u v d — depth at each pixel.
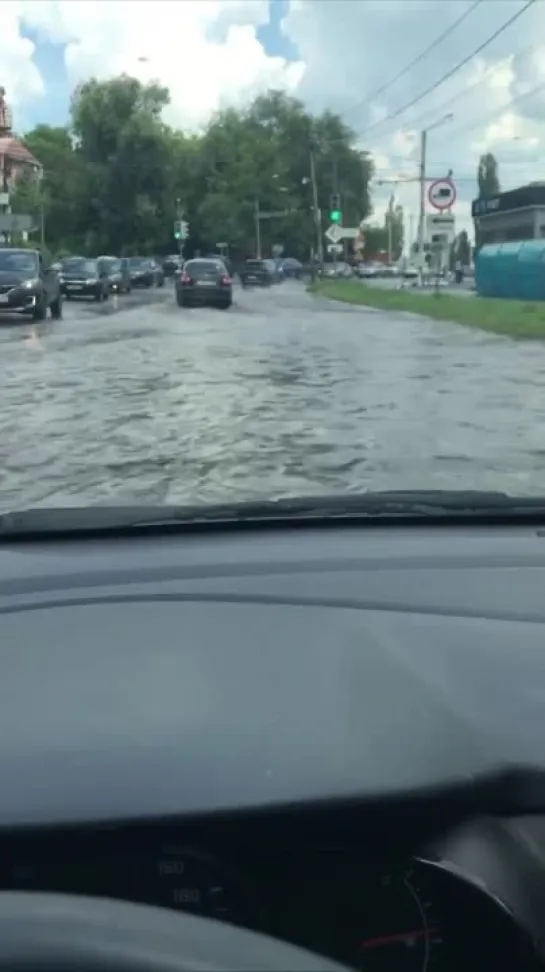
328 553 3.90
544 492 9.10
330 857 2.11
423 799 2.11
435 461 10.51
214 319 32.69
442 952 2.13
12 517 4.41
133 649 2.82
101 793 2.08
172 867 2.06
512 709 2.43
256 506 4.58
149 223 91.69
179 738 2.29
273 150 104.81
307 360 20.17
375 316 34.69
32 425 12.68
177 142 105.06
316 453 10.90
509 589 3.38
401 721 2.36
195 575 3.57
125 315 34.53
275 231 104.81
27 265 31.59
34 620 3.07
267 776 2.14
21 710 2.44
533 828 2.18
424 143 54.66
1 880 2.02
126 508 4.57
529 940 2.12
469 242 95.94
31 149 108.94
